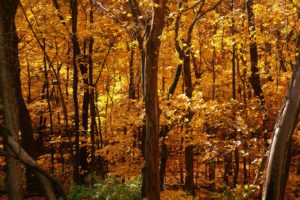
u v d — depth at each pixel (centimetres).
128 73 1788
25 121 1277
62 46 1600
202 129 1376
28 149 1289
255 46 1338
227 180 1487
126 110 1440
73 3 1430
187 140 1331
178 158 1606
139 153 1406
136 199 1139
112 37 1573
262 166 595
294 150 1402
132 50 1578
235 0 1623
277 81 1364
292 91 498
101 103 1811
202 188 1570
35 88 1942
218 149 1237
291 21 1300
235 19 1375
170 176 1734
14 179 436
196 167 1656
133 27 1136
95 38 1558
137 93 1731
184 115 1303
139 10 1038
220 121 1280
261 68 1380
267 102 1360
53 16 1456
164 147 1338
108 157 1402
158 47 961
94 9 1559
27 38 1531
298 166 1480
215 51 1612
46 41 1588
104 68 1769
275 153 511
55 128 2003
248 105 1302
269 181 517
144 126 1365
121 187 1154
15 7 534
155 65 967
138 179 1223
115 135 1544
